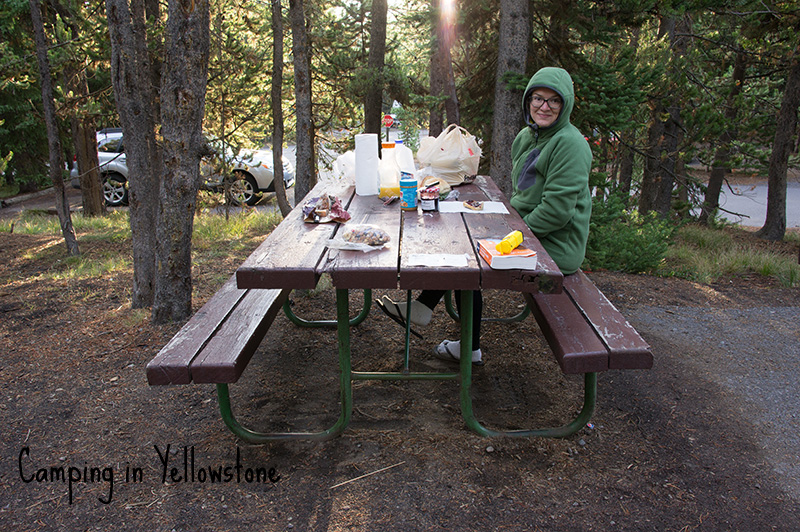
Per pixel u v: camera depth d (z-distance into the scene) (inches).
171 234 154.5
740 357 140.2
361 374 106.6
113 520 82.8
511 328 156.3
